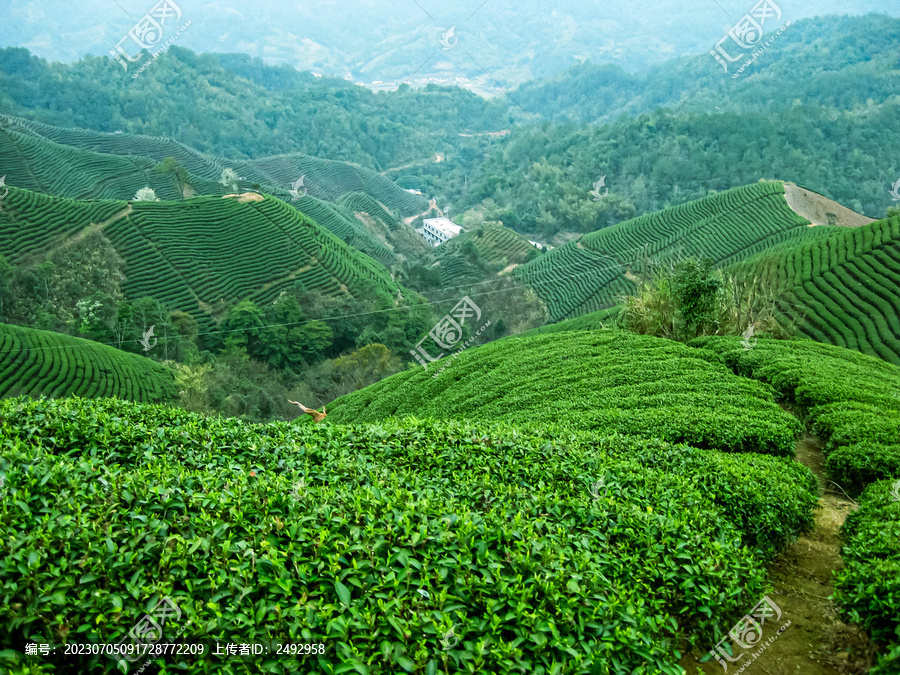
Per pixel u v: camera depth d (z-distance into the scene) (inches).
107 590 204.4
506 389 758.5
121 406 442.6
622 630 224.8
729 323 933.8
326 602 216.1
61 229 3026.6
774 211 3496.6
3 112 6215.6
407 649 199.9
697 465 403.9
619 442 445.7
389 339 2539.4
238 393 1926.7
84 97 7096.5
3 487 248.2
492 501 313.7
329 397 2191.2
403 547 244.8
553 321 3139.8
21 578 201.6
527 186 5989.2
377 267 3695.9
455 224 5866.1
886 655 232.4
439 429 432.1
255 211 3447.3
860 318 1396.4
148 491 263.9
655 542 288.5
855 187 4995.1
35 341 1913.1
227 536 243.1
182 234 3208.7
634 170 5659.5
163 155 6200.8
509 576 237.9
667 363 716.0
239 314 2469.2
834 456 467.5
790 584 340.2
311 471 341.4
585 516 303.1
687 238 3501.5
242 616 201.0
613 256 3656.5
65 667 195.6
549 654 208.7
